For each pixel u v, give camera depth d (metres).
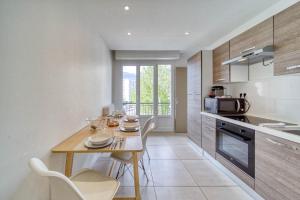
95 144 1.70
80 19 2.52
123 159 2.26
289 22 1.93
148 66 5.79
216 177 2.71
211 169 2.99
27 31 1.32
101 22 3.14
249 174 2.21
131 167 3.03
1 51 1.07
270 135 1.87
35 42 1.42
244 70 3.11
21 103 1.25
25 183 1.29
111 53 5.29
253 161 2.13
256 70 2.93
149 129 2.42
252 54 2.34
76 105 2.35
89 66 2.99
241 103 3.18
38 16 1.47
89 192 1.38
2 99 1.08
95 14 2.81
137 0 2.40
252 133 2.15
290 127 1.96
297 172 1.56
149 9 2.66
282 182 1.72
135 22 3.14
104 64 4.26
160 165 3.16
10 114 1.14
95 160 3.35
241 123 2.35
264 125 2.06
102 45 4.02
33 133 1.38
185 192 2.30
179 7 2.61
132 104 5.81
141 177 2.72
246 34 2.68
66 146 1.73
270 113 2.65
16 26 1.20
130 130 2.33
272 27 2.18
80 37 2.52
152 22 3.15
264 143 1.96
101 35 3.83
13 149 1.17
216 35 3.83
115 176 2.76
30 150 1.34
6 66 1.11
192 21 3.10
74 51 2.29
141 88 5.82
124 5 2.53
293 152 1.60
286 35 1.98
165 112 5.89
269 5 2.55
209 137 3.32
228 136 2.68
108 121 2.84
